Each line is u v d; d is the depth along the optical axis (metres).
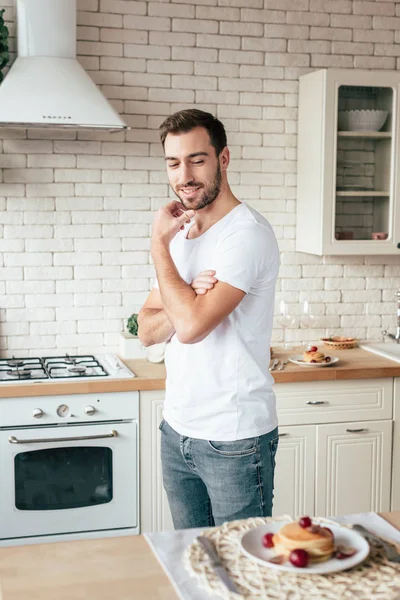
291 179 4.14
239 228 2.25
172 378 2.40
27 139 3.79
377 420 3.67
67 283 3.92
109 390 3.34
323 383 3.59
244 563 1.50
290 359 3.77
